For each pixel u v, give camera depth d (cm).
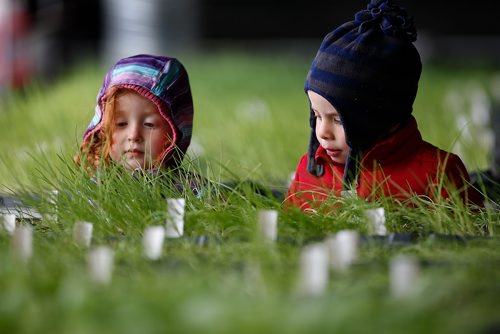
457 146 792
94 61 2017
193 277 339
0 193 589
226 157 724
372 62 496
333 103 497
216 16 2998
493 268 371
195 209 470
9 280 336
